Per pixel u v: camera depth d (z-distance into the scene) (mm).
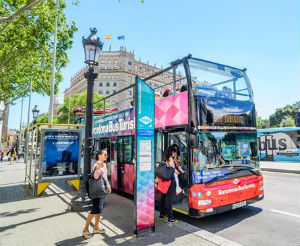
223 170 5168
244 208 6410
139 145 4398
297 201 7117
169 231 4504
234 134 5562
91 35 6512
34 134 9102
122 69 76625
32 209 6141
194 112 5008
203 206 4668
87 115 6371
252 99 6336
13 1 10695
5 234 4355
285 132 19250
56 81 21484
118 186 8328
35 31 12547
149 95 4660
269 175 12938
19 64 16531
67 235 4316
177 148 5664
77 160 8648
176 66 5691
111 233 4398
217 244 3881
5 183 10547
